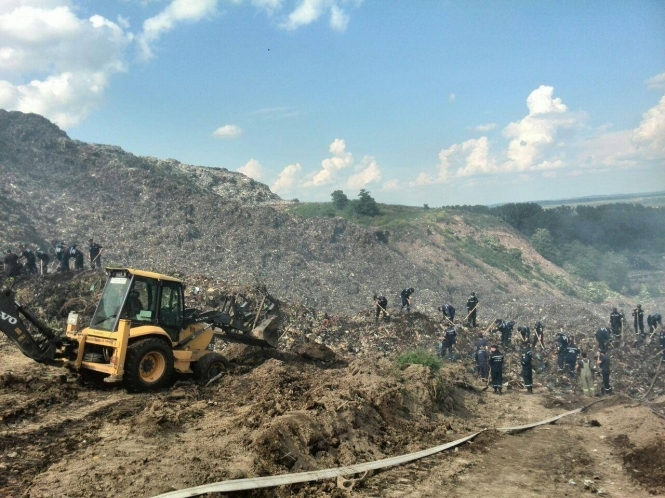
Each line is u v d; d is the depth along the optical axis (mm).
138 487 6297
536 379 19875
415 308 36531
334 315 23938
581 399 16562
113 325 10859
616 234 82312
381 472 8008
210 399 10797
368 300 37219
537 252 73062
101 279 19844
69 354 11211
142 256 34375
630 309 55812
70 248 23328
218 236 42438
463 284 54438
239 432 8422
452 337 20312
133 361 10531
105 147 59938
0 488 6230
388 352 19984
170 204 44312
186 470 6805
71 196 41250
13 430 8258
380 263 48688
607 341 23438
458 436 10773
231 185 83312
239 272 35812
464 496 7273
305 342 18703
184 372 12000
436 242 65188
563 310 37312
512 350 23016
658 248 80312
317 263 43969
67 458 7289
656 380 20359
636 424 11555
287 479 6910
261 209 50594
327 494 6832
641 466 8844
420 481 7777
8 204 34562
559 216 86938
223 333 14164
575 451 10023
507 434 11234
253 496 6461
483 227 74375
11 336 10469
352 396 10109
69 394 10273
